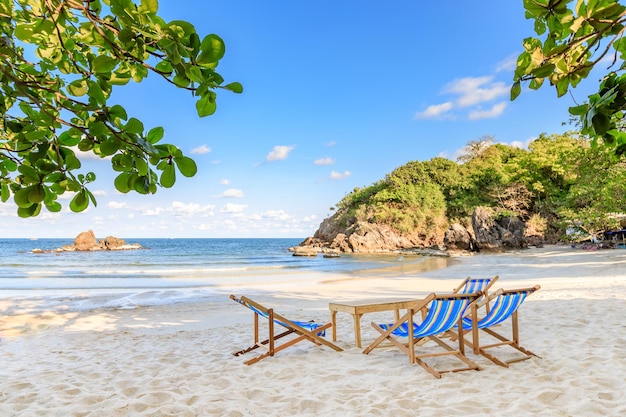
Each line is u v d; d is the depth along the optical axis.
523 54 1.57
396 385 4.28
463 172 68.94
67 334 8.06
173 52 1.14
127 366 5.45
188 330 8.25
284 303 12.00
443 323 4.70
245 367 5.20
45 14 1.35
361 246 57.25
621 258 23.23
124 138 1.32
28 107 1.57
